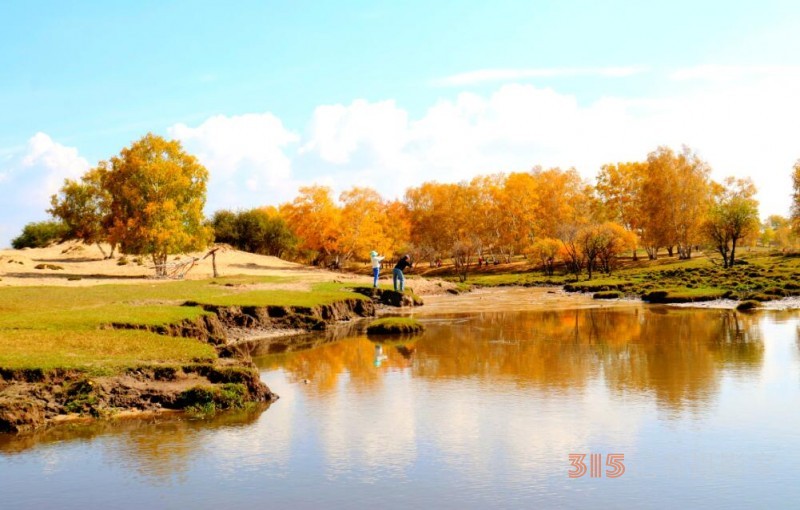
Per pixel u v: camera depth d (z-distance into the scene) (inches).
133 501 359.9
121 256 2859.3
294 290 1471.5
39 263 2261.3
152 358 615.5
